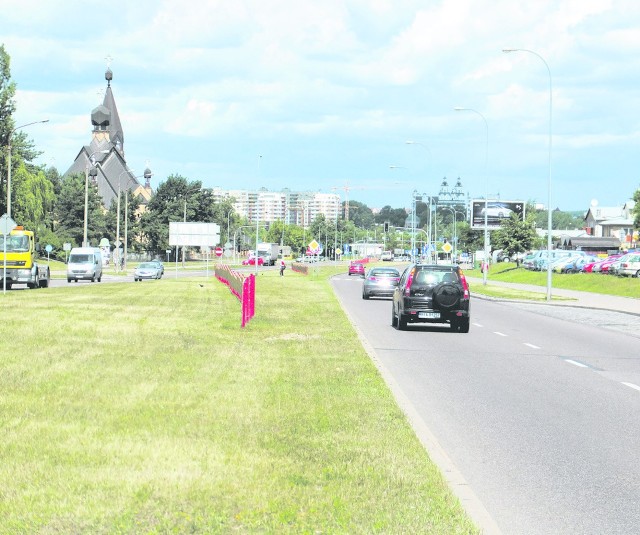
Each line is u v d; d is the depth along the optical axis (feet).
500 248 341.00
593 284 209.77
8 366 48.80
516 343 76.59
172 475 25.21
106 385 42.47
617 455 31.30
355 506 22.67
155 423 32.99
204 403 37.83
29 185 310.45
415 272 87.40
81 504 22.24
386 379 47.78
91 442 29.40
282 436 31.30
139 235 513.04
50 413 34.68
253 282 97.14
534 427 36.58
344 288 204.95
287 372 49.49
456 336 82.79
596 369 58.08
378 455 28.73
